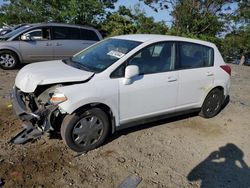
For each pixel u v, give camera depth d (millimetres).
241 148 4926
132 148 4590
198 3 29859
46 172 3822
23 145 4387
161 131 5277
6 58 9617
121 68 4434
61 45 10203
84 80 4137
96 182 3719
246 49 29625
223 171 4199
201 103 5707
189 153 4609
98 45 5285
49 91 4156
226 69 6000
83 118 4191
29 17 26562
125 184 3723
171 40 5078
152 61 4805
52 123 4086
